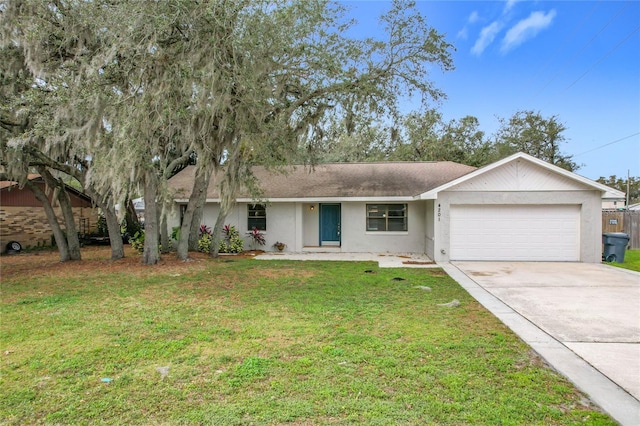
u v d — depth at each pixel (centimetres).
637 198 4659
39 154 955
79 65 841
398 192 1398
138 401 316
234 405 309
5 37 815
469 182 1161
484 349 430
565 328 509
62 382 349
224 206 1063
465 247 1186
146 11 701
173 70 774
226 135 993
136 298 686
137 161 824
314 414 295
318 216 1547
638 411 299
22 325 521
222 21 750
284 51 863
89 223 1820
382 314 575
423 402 312
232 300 670
